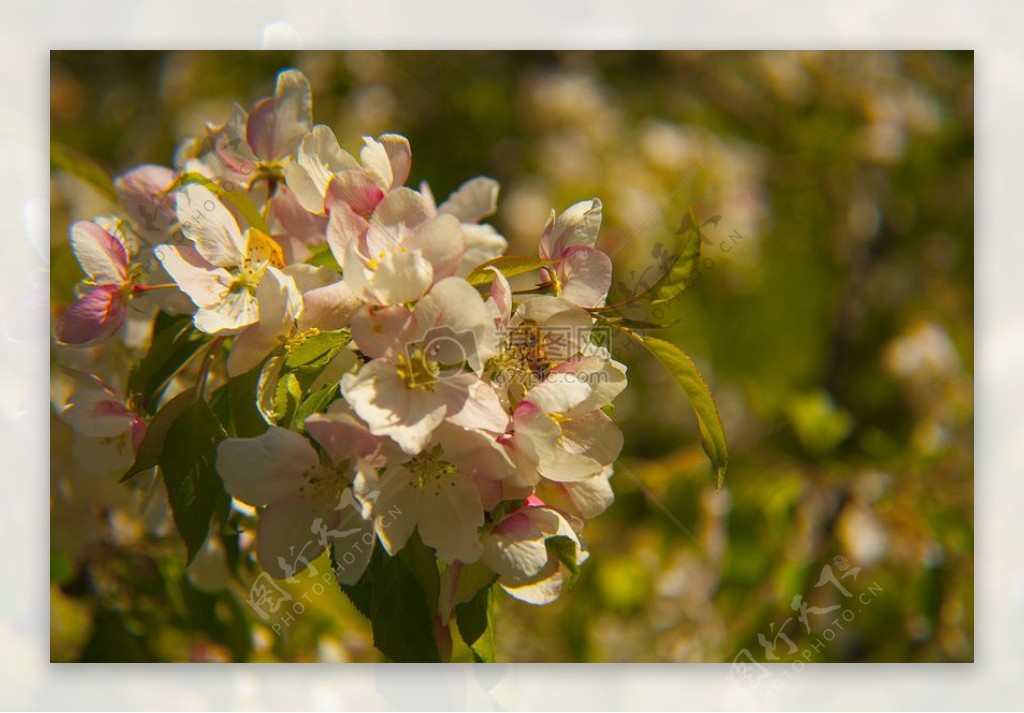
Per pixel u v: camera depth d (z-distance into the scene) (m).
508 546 0.91
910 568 1.22
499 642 1.25
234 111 0.95
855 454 1.38
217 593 1.05
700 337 1.79
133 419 0.94
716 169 1.88
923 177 2.04
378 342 0.89
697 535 1.24
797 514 1.26
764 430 1.73
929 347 1.66
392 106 1.89
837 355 1.96
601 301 0.93
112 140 1.95
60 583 1.04
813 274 2.07
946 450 1.32
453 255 0.90
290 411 0.90
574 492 0.92
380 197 0.92
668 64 2.06
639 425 1.78
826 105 2.04
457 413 0.89
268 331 0.90
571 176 1.83
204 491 0.90
